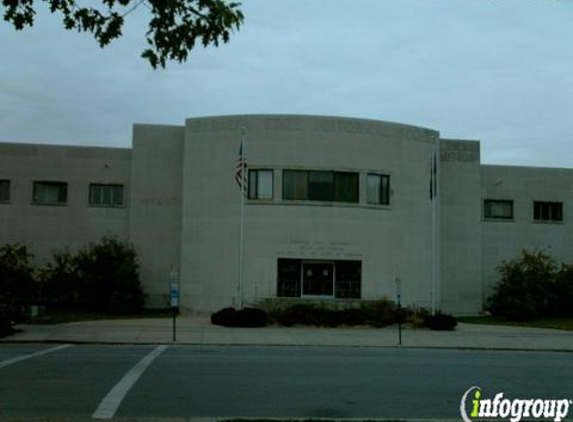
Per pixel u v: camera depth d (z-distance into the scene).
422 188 39.62
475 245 43.56
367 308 33.62
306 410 13.00
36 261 40.84
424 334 29.97
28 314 32.12
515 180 45.28
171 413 12.48
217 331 29.19
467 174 43.97
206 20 11.03
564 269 41.94
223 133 38.03
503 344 26.94
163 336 26.88
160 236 40.72
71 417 11.80
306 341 26.47
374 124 38.34
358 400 14.06
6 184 41.12
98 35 11.31
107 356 20.38
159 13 10.93
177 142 41.22
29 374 16.58
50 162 41.41
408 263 38.56
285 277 37.31
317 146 37.50
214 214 37.78
